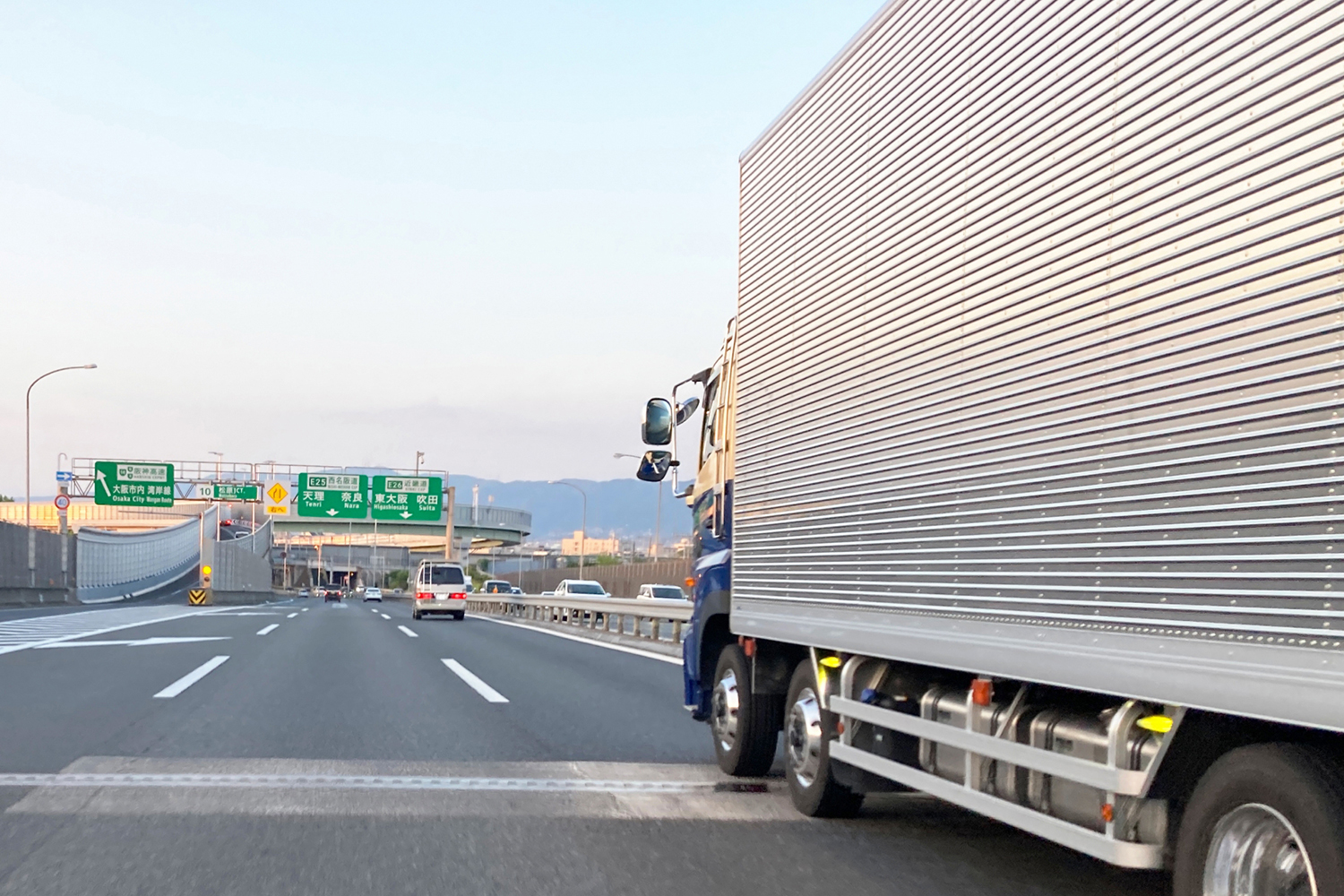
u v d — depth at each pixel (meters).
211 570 60.00
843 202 5.84
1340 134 2.71
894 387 5.11
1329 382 2.71
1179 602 3.19
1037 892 4.83
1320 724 2.66
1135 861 3.57
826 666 6.13
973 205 4.48
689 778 7.54
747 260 7.39
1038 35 4.09
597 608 27.02
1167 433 3.27
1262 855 3.17
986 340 4.32
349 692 12.28
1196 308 3.18
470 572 136.12
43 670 13.76
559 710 11.16
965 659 4.39
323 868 5.04
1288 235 2.87
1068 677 3.70
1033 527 3.94
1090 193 3.71
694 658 8.31
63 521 56.91
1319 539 2.70
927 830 6.10
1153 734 3.50
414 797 6.65
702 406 8.66
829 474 5.83
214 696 11.43
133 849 5.32
